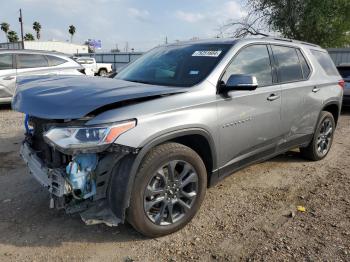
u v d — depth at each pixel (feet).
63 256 10.11
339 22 71.31
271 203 13.52
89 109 9.09
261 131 13.89
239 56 13.20
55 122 9.66
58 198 9.84
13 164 17.34
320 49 19.02
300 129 16.51
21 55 33.42
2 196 13.70
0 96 32.48
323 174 16.75
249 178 15.99
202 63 12.73
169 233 11.15
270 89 14.12
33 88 11.12
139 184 9.95
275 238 11.08
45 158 10.69
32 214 12.37
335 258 10.05
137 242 10.82
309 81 16.75
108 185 9.99
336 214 12.65
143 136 9.66
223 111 12.00
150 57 14.98
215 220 12.15
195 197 11.55
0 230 11.31
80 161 9.42
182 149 10.75
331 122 18.90
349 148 21.56
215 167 12.25
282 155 19.47
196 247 10.59
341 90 19.45
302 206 13.28
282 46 15.79
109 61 128.67
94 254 10.23
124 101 9.81
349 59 61.26
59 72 34.76
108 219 10.25
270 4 71.41
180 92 10.99
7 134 23.59
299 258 10.06
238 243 10.80
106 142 9.09
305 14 69.21
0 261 9.78
